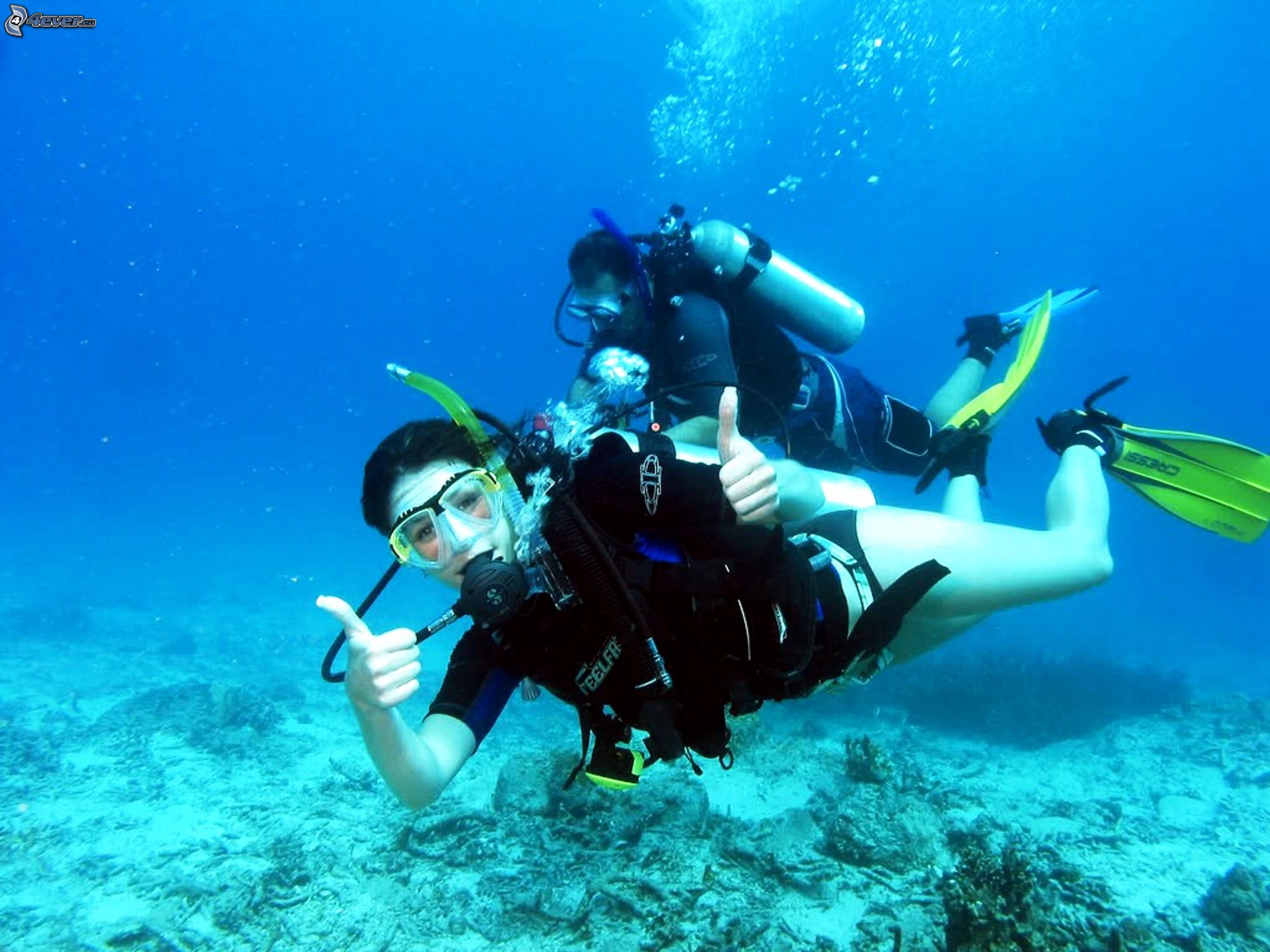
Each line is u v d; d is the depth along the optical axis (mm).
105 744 7836
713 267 4875
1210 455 3822
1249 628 21656
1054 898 3707
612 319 4570
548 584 2025
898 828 4777
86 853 5484
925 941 3852
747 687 2107
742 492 1854
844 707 9531
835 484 3330
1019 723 9055
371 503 2094
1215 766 7562
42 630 14406
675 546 2115
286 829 5715
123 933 4324
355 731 8703
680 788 5379
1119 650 17219
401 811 6020
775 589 2090
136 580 21859
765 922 4043
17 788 6664
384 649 1620
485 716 2287
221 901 4551
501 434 2146
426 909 4430
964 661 11930
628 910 4195
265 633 15062
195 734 8023
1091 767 7746
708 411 4316
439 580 2107
